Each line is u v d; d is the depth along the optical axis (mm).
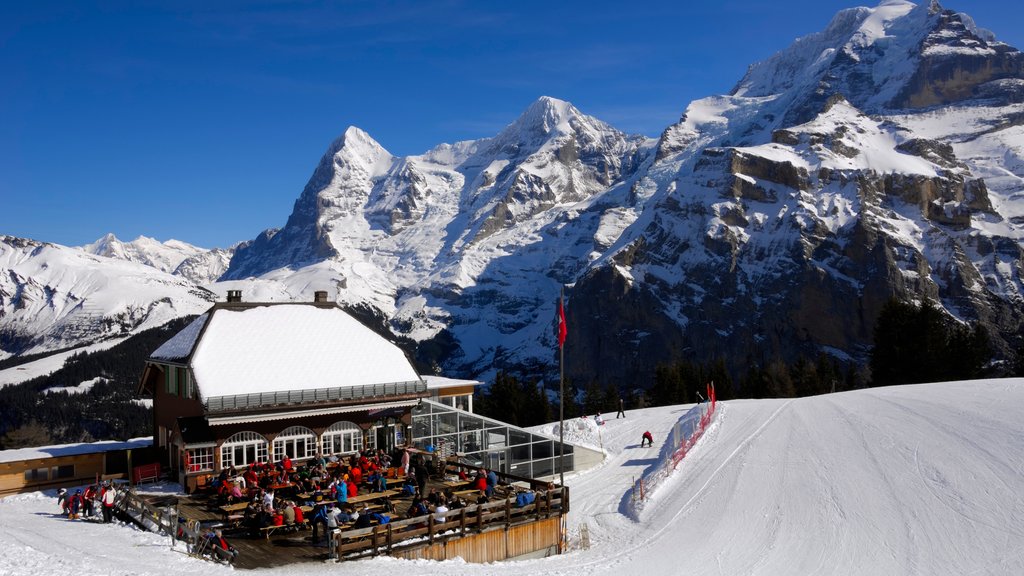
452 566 34031
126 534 36344
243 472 45219
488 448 66562
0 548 29609
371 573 30781
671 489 54500
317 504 37188
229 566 30688
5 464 51281
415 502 37938
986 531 37938
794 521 43125
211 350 50500
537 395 144125
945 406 61812
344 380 51938
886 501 43875
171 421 52875
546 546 40719
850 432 59719
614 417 96000
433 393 75312
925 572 34719
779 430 65562
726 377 144625
